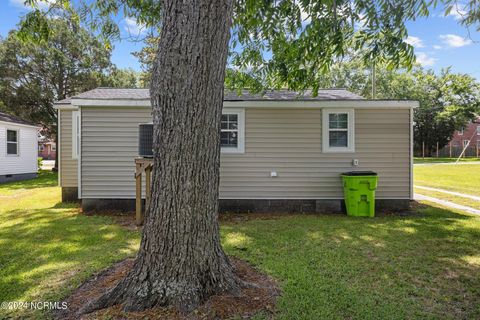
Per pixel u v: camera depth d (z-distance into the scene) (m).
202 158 2.39
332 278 3.01
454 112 29.22
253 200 6.68
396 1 3.97
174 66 2.29
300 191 6.70
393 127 6.65
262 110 6.65
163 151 2.35
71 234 4.71
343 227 5.14
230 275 2.64
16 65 15.65
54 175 15.21
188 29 2.28
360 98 6.84
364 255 3.71
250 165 6.67
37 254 3.74
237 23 4.94
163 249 2.35
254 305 2.40
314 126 6.68
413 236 4.55
